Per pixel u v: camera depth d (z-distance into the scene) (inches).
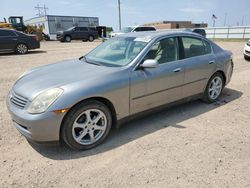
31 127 118.3
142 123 164.9
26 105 121.9
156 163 120.0
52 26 1481.3
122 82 138.4
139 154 128.0
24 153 130.0
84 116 130.6
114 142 140.7
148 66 143.4
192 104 199.9
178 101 175.3
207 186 104.0
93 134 135.0
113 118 144.6
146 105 154.6
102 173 113.3
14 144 138.7
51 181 108.3
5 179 109.7
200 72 181.9
